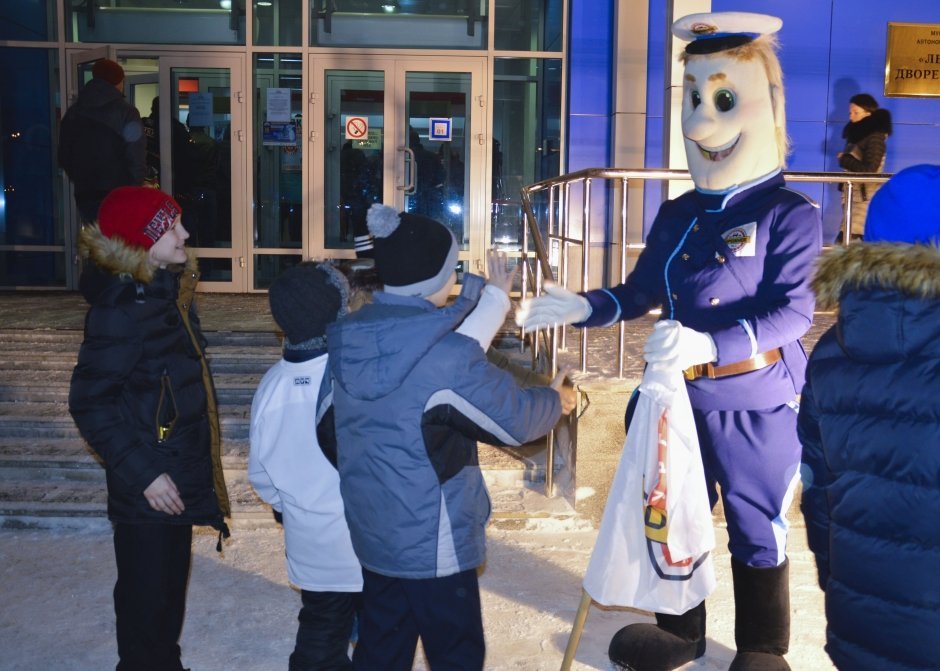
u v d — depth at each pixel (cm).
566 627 380
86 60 914
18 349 645
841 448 212
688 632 347
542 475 537
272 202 948
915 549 200
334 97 937
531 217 544
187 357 289
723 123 317
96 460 530
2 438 566
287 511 289
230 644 364
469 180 944
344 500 270
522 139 941
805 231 311
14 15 934
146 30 933
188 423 286
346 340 257
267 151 942
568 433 514
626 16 860
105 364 273
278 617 388
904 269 198
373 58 930
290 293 282
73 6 934
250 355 627
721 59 321
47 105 947
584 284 517
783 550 328
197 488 288
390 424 255
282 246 951
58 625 377
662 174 505
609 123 898
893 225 209
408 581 261
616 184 884
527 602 402
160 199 285
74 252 955
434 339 253
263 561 445
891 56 879
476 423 256
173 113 936
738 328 298
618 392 485
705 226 323
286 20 932
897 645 204
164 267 294
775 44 343
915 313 198
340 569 287
